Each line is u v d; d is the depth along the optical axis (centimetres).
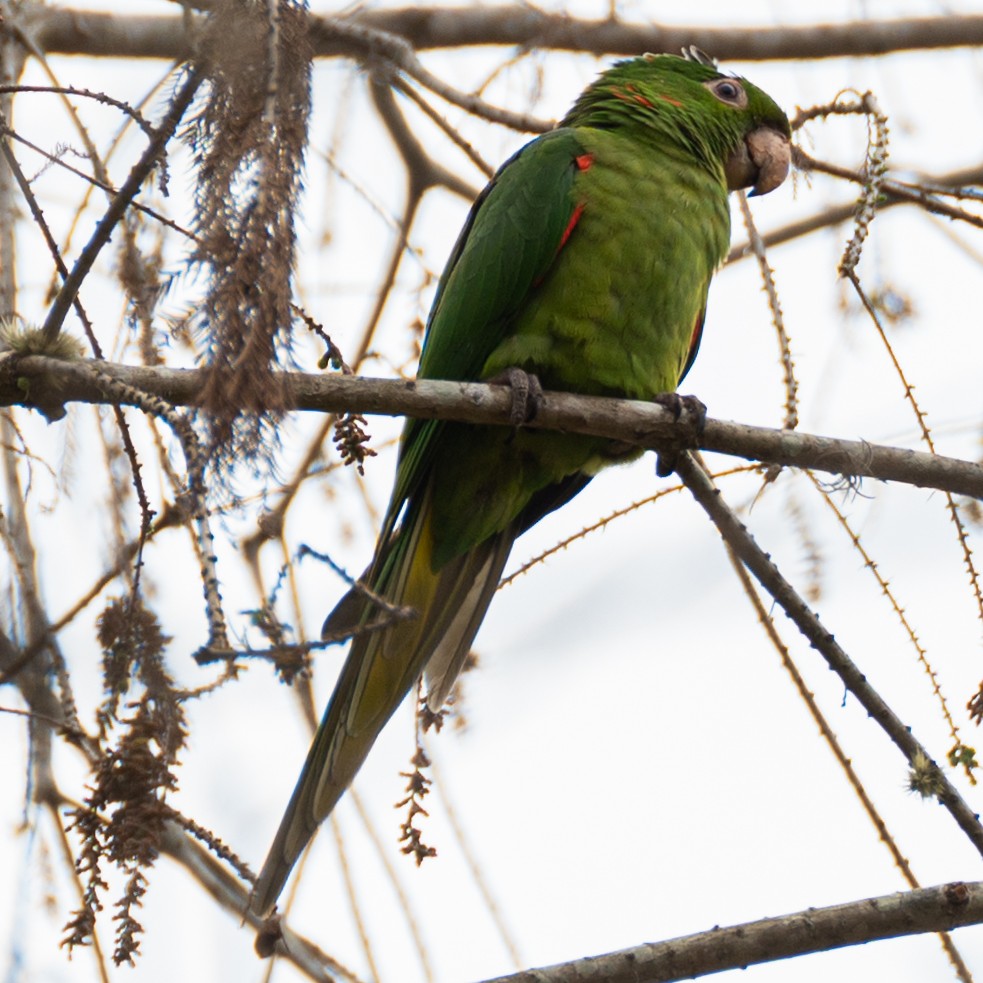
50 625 771
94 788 609
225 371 525
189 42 639
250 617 560
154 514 645
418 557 895
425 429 867
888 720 710
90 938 639
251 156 547
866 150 814
